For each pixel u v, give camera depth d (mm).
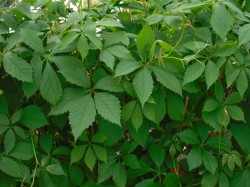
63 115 534
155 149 553
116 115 463
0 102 510
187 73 499
